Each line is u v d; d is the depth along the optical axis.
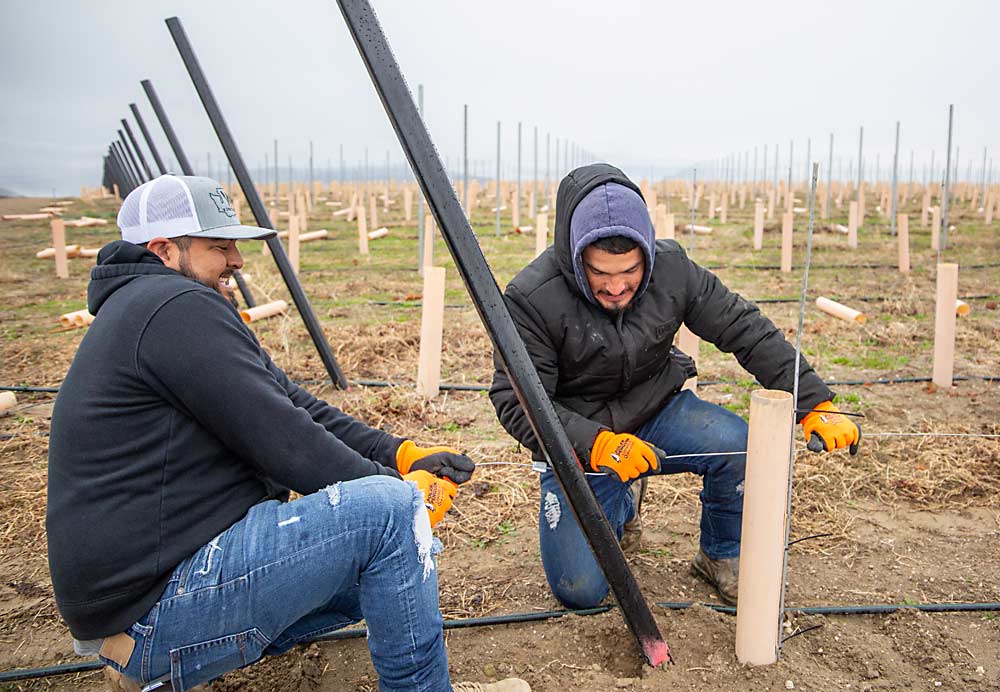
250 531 1.80
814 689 2.35
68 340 7.39
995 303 8.48
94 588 1.71
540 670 2.51
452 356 6.48
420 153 1.87
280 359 6.39
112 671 2.00
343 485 1.86
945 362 5.46
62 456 1.74
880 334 7.00
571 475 2.07
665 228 6.62
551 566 2.80
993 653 2.55
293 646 2.42
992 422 4.74
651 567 3.17
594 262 2.35
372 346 6.70
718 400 5.36
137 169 16.73
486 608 2.91
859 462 4.10
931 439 4.40
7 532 3.54
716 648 2.54
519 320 2.56
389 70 1.85
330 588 1.85
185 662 1.77
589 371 2.65
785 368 2.63
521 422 2.55
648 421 2.87
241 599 1.76
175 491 1.76
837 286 9.91
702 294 2.69
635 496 3.17
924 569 3.11
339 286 10.27
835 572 3.10
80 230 19.91
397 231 18.58
